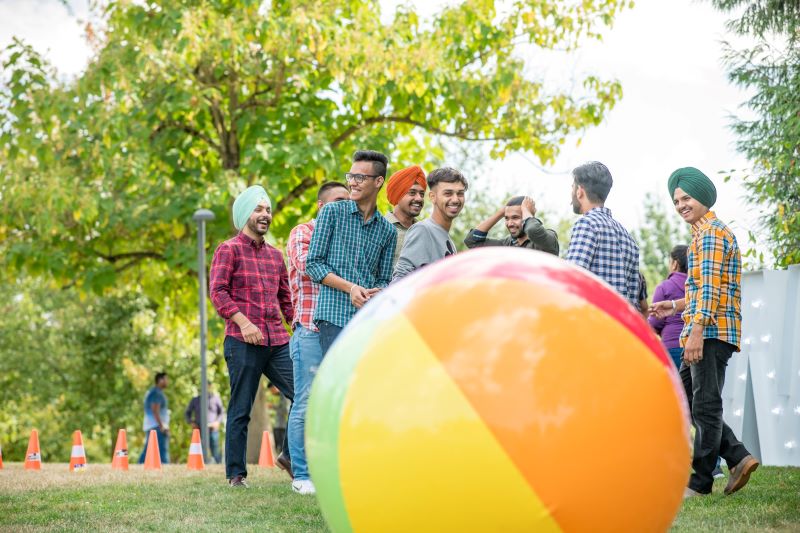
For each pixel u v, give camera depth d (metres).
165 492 5.96
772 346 8.12
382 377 2.69
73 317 25.36
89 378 25.06
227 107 13.91
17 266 13.53
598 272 4.70
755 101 11.34
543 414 2.54
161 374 14.88
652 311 5.73
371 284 5.68
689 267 5.52
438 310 2.77
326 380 2.92
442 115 13.87
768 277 8.18
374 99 13.51
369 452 2.65
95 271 13.76
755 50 11.45
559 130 13.80
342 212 5.61
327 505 2.86
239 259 6.42
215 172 13.38
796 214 9.30
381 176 5.64
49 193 12.27
